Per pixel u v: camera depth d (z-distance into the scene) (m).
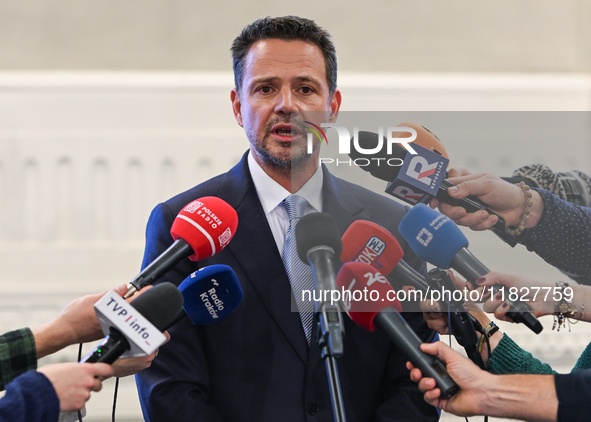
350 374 2.30
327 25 5.97
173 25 5.95
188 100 5.73
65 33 5.87
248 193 2.44
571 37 5.97
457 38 5.98
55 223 5.57
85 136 5.64
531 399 1.89
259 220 2.38
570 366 4.48
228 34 5.96
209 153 5.68
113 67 5.91
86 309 2.06
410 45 5.98
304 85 2.31
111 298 1.73
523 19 5.98
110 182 5.63
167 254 2.02
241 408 2.21
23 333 2.00
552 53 5.98
